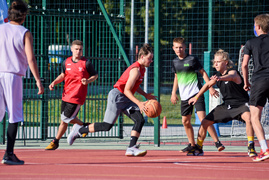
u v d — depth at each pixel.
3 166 10.17
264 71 11.64
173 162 11.43
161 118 29.56
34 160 11.71
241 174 9.37
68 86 14.85
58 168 9.92
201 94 13.31
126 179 8.48
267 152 11.41
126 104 12.62
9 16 10.41
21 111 10.39
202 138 13.58
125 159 12.09
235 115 13.02
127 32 48.59
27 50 10.17
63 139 18.94
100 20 19.25
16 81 10.16
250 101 11.79
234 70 12.95
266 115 20.19
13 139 10.30
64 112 14.84
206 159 12.34
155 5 16.08
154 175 9.03
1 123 16.98
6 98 10.17
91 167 10.15
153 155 13.54
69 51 19.23
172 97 14.78
